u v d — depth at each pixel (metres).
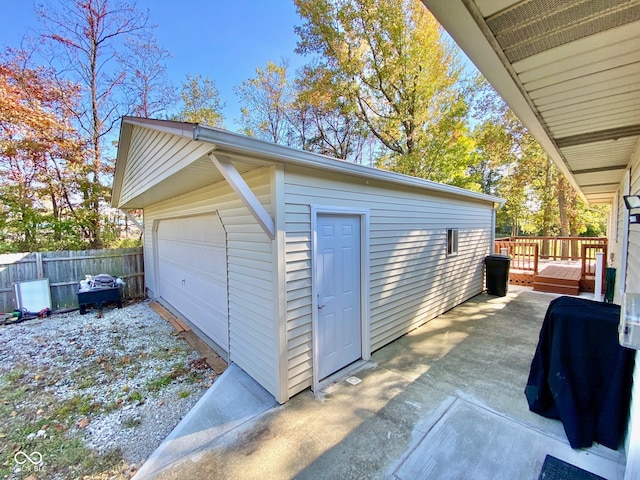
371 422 2.72
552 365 2.60
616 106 2.21
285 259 3.01
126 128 4.80
